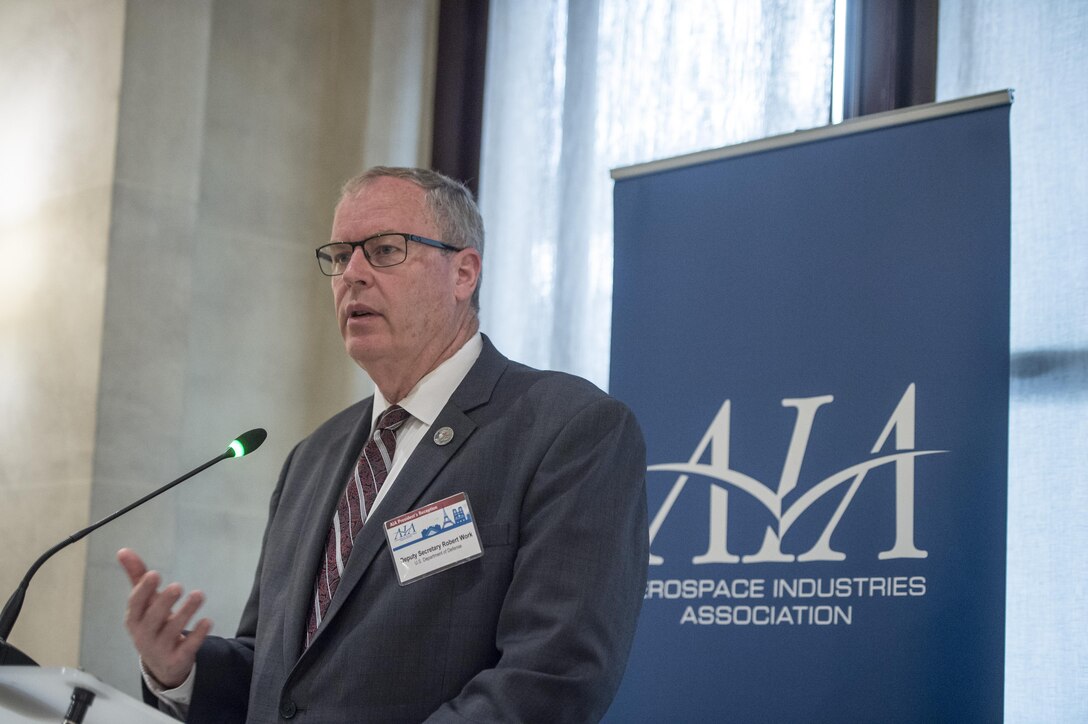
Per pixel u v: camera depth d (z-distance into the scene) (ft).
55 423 14.35
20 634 14.14
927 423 9.70
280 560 7.64
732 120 13.24
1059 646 10.35
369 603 6.86
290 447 15.60
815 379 10.25
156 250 14.57
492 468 7.04
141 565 6.62
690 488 10.66
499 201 15.25
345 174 16.12
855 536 9.85
